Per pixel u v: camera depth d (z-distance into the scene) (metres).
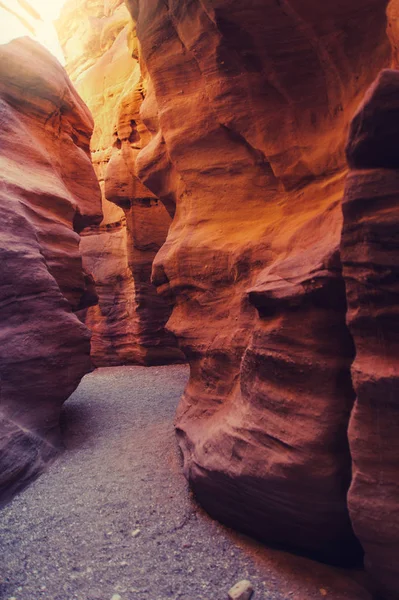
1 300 5.69
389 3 3.56
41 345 5.98
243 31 4.38
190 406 5.45
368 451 2.71
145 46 5.86
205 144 5.47
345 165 4.16
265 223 4.90
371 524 2.64
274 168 4.75
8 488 4.79
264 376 3.71
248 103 4.84
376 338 2.74
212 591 3.14
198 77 5.48
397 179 2.65
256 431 3.62
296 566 3.37
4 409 5.38
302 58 4.32
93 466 5.44
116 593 3.17
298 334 3.43
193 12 4.95
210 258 5.26
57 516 4.29
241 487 3.62
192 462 4.30
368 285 2.71
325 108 4.39
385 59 3.73
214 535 3.86
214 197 5.45
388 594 2.70
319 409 3.23
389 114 2.54
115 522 4.13
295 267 3.61
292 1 3.86
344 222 2.80
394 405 2.62
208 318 5.32
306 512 3.25
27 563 3.56
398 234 2.62
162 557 3.57
